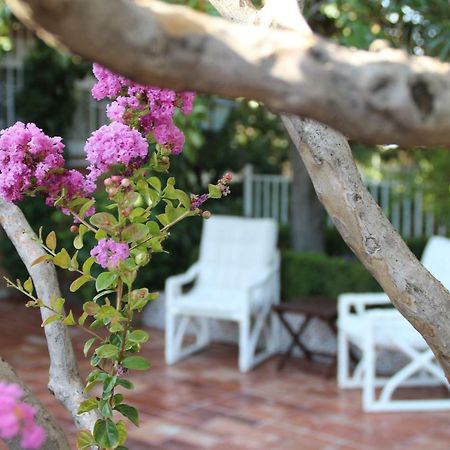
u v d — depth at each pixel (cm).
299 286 513
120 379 113
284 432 342
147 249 121
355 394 408
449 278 419
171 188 122
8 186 112
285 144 880
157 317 568
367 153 757
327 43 42
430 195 596
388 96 41
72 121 667
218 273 514
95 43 40
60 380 121
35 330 549
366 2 416
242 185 757
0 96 656
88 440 113
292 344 466
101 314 111
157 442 326
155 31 41
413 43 431
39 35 42
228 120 798
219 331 532
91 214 122
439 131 42
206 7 365
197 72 42
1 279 666
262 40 42
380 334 382
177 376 439
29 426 75
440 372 378
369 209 96
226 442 327
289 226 654
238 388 416
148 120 120
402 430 346
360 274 492
